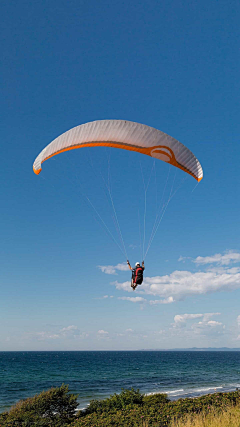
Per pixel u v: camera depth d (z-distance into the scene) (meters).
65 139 12.95
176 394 32.59
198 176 14.74
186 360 146.75
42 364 105.38
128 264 12.89
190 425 10.86
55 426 13.26
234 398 17.78
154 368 82.75
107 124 12.83
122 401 17.73
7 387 42.38
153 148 13.59
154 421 12.77
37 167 13.63
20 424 13.08
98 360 143.38
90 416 14.84
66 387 16.20
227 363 117.12
